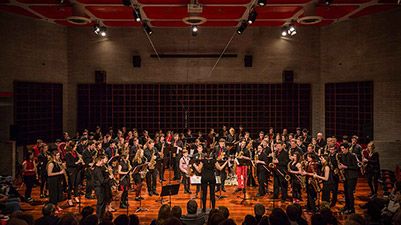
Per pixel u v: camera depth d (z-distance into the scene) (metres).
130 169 10.78
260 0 11.69
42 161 11.95
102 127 19.47
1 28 15.50
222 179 12.32
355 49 16.95
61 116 18.78
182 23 17.84
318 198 10.40
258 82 19.41
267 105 19.52
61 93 18.72
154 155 12.23
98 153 12.57
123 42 19.31
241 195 12.09
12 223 4.81
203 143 16.05
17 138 14.39
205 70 19.44
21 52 16.47
